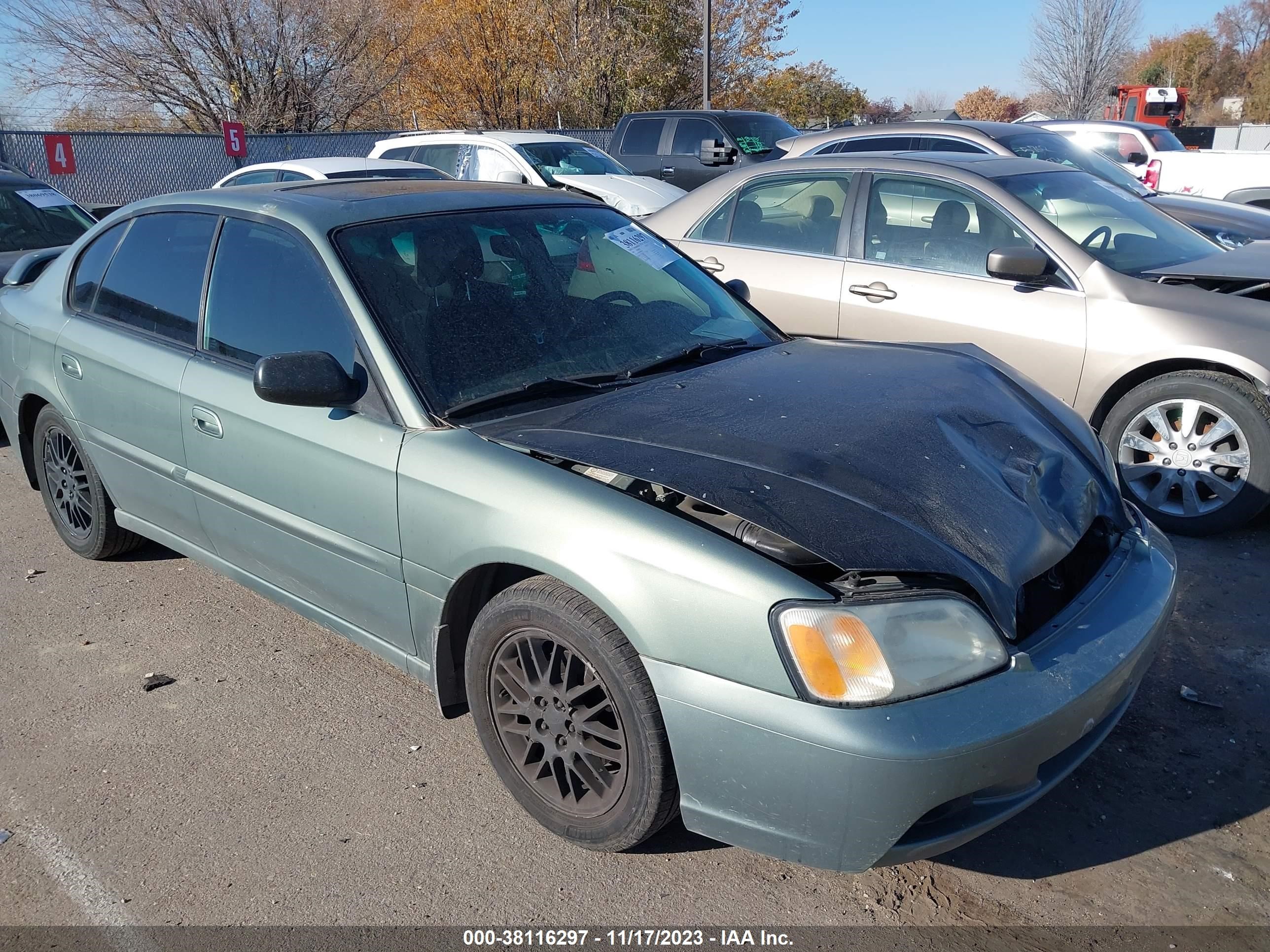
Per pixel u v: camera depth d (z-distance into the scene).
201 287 3.59
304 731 3.32
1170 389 4.63
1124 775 3.03
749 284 5.92
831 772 2.18
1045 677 2.31
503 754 2.83
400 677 3.65
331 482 3.03
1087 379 4.81
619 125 16.05
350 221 3.26
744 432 2.71
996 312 5.04
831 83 41.53
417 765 3.13
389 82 25.14
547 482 2.58
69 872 2.69
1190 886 2.59
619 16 28.42
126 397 3.79
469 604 2.89
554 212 3.74
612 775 2.62
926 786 2.16
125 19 22.05
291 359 2.88
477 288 3.24
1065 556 2.57
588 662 2.51
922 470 2.59
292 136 18.81
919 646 2.22
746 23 32.84
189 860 2.73
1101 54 35.12
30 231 7.37
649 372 3.22
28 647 3.88
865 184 5.61
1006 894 2.57
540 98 27.34
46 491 4.66
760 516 2.29
